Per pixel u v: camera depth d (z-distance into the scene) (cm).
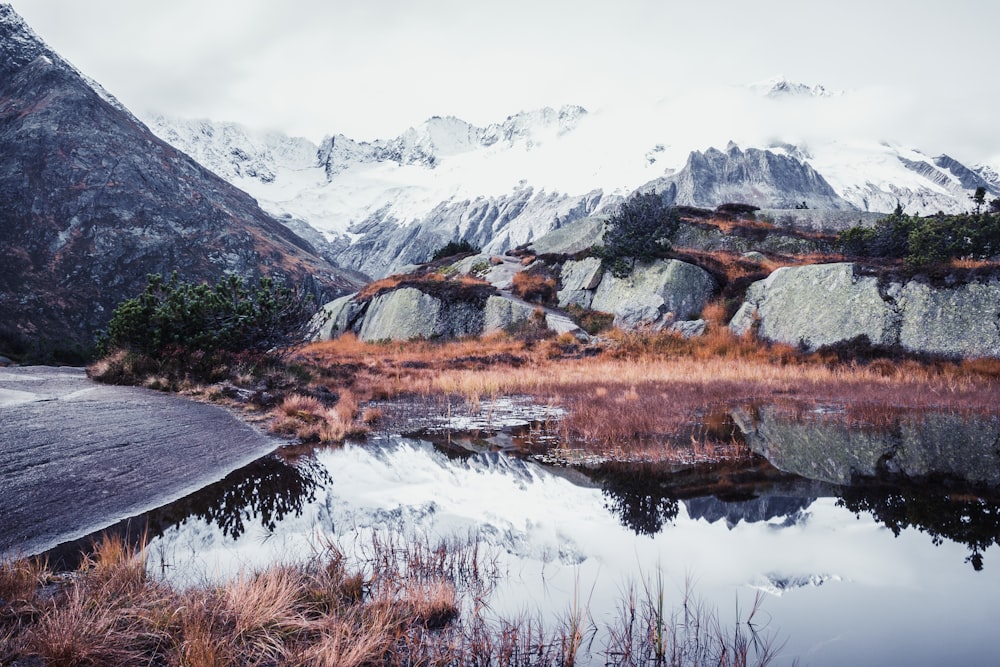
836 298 2525
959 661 371
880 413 1442
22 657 344
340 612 440
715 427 1294
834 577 514
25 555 515
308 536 605
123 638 374
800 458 1012
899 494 794
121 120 16088
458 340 3278
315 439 1166
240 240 14050
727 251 3716
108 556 479
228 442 1039
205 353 1728
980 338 2142
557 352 2741
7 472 712
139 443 937
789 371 2186
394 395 1858
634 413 1390
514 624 429
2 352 4841
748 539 616
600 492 803
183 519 644
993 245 2502
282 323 2008
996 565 540
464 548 585
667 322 2933
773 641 400
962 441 1143
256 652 378
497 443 1154
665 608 455
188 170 16550
